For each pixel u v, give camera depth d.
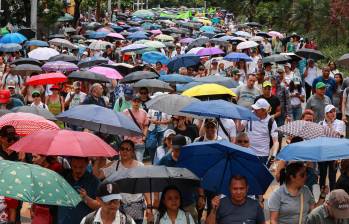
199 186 16.36
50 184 13.99
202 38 59.72
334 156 16.53
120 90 34.72
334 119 25.45
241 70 42.31
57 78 30.59
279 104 28.66
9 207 17.11
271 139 24.30
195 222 16.62
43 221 16.88
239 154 16.36
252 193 16.50
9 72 35.53
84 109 20.20
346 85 33.31
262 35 77.00
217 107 20.09
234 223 15.33
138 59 51.50
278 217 16.38
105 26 78.12
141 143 25.84
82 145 16.61
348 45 80.81
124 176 15.21
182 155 16.72
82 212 16.47
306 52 42.47
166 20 117.88
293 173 16.20
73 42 64.06
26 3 78.38
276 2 134.88
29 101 33.44
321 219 14.55
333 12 83.00
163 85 29.36
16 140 19.05
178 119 23.58
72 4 107.44
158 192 16.55
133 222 14.72
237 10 167.88
